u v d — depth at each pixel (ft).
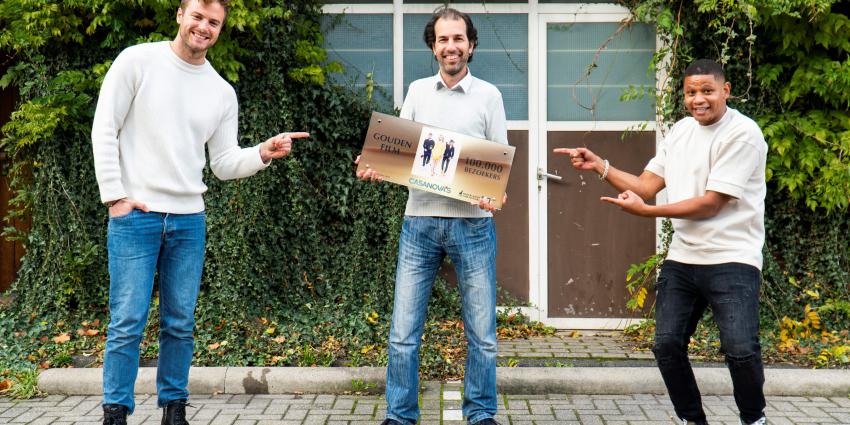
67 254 17.63
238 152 11.09
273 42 18.39
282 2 18.21
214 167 11.32
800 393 13.94
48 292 17.87
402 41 19.51
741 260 9.82
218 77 10.91
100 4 17.28
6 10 17.33
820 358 15.66
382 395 14.08
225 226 17.80
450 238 11.06
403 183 11.08
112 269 10.05
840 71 17.08
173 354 10.67
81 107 17.99
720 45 18.16
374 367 14.58
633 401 13.62
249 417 12.71
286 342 16.43
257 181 18.19
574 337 18.40
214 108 10.69
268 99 18.52
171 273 10.54
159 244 10.27
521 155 19.31
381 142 11.11
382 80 19.61
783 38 17.74
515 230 19.27
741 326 9.62
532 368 14.51
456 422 12.28
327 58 19.54
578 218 19.21
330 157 19.17
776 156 17.85
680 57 18.25
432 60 19.57
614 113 19.26
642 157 19.19
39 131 17.02
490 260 11.25
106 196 9.73
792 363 15.71
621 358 16.30
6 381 14.26
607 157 19.24
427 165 11.03
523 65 19.35
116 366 9.96
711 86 9.77
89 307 18.06
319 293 18.70
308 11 19.15
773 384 13.99
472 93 11.24
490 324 11.14
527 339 18.15
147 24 17.84
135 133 10.09
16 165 18.17
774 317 17.93
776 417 12.70
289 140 10.84
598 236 19.16
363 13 19.52
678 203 9.80
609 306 19.15
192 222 10.54
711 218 9.99
